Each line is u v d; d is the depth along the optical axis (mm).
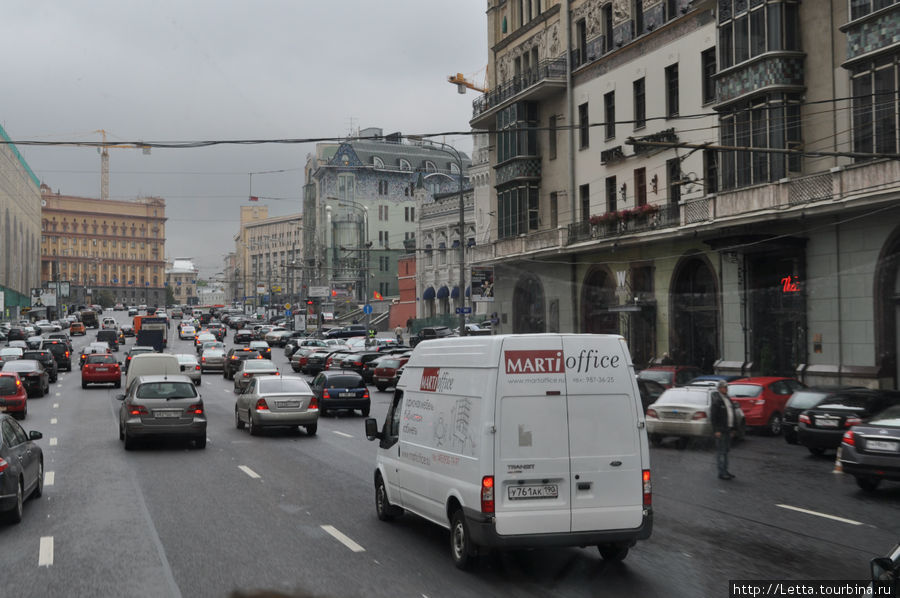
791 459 18375
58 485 14641
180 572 8789
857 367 26203
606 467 8891
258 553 9648
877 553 9688
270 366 40031
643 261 37000
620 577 8656
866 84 25516
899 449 13445
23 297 124438
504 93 47719
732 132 30266
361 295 129500
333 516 11906
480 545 8797
